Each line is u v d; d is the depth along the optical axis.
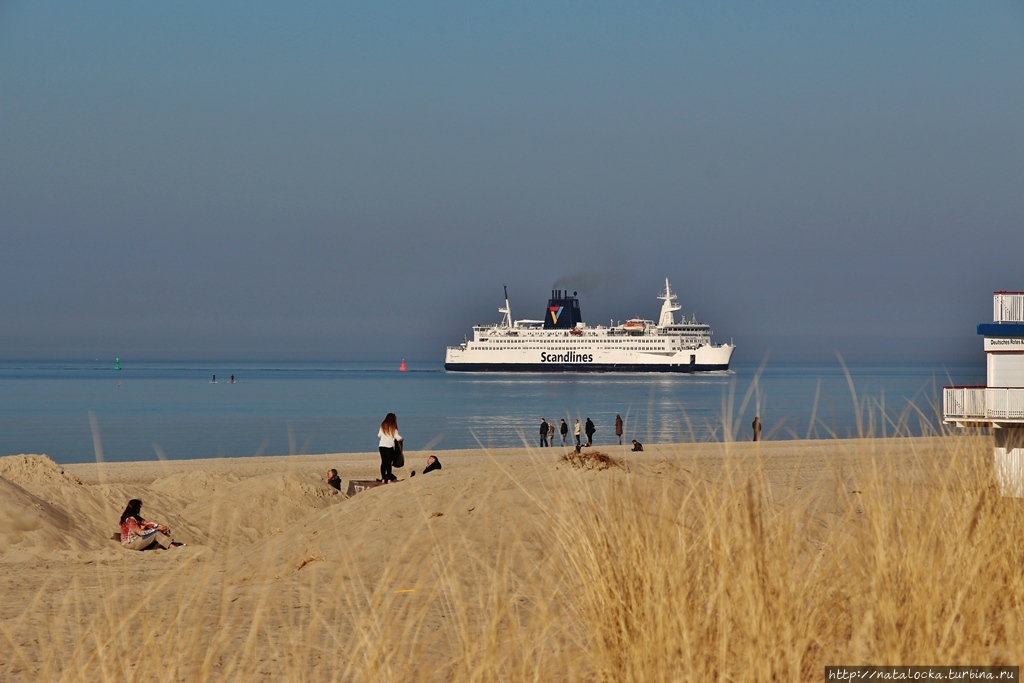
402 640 16.94
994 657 15.80
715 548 15.85
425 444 186.12
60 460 158.62
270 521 54.28
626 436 173.75
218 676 17.48
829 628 15.76
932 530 17.00
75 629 22.52
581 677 16.12
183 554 37.53
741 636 14.95
